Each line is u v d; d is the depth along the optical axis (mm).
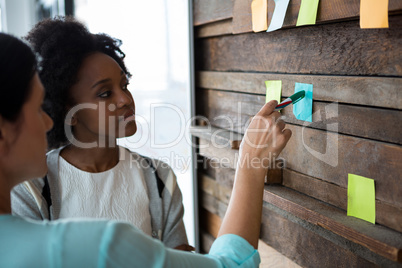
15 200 1099
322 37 1076
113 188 1170
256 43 1362
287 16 1145
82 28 1146
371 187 947
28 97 686
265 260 1422
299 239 1233
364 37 948
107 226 673
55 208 1136
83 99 1105
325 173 1107
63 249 641
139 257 678
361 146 974
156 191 1218
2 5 2609
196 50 1778
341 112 1034
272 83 1273
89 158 1176
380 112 921
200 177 1807
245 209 899
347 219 978
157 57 1928
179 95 1877
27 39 1144
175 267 713
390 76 889
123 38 2029
